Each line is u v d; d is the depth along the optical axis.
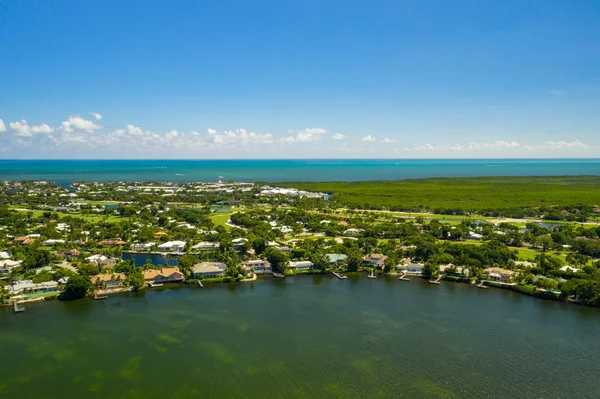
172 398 85.06
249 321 123.69
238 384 90.38
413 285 162.75
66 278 150.25
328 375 94.38
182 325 120.00
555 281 154.25
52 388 87.69
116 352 103.38
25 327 116.94
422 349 107.19
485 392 89.06
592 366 100.19
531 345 110.38
